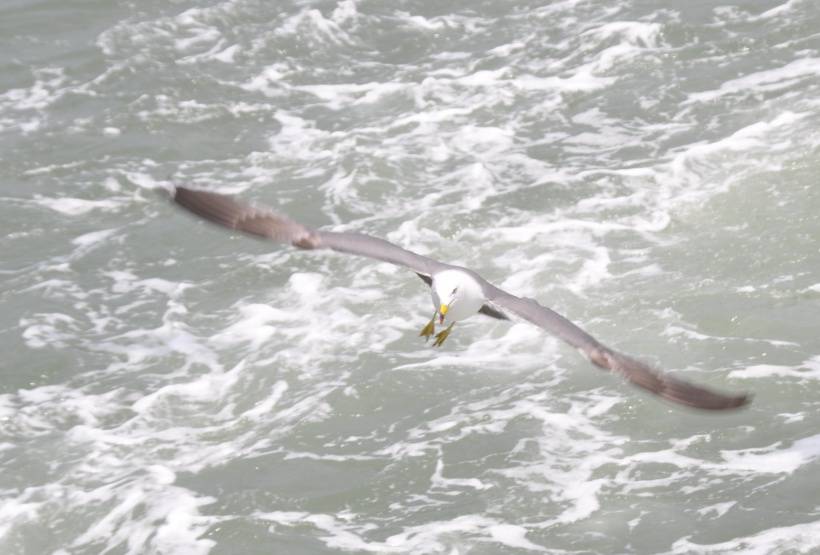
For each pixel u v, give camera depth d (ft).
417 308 57.57
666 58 76.43
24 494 48.39
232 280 60.70
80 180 69.51
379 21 83.71
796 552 43.01
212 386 53.83
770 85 72.33
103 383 54.44
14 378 54.90
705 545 43.73
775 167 64.54
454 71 77.92
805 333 53.42
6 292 60.75
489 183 66.39
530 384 52.13
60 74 79.51
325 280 59.88
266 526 45.96
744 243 59.41
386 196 66.44
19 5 86.58
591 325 55.26
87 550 45.98
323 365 54.39
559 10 83.20
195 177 69.41
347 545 44.86
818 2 79.66
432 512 46.11
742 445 48.01
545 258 60.03
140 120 74.74
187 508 46.98
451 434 49.78
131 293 60.39
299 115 74.90
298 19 83.82
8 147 72.43
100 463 49.78
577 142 69.82
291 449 49.88
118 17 85.15
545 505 45.96
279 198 66.80
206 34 83.46
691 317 54.95
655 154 67.62
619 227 61.82
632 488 46.37
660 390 26.30
